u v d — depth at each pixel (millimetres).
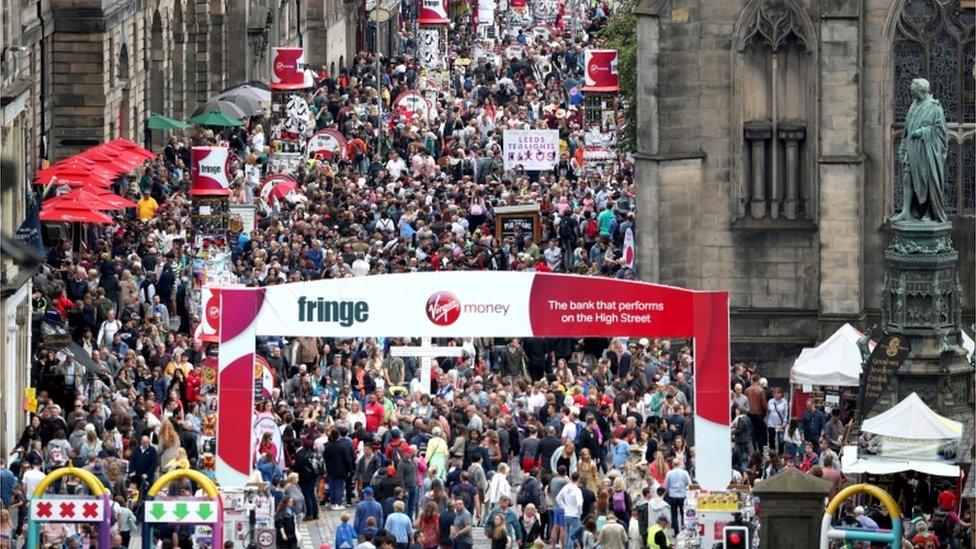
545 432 150750
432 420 151250
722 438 139750
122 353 167500
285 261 196625
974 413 136875
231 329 138250
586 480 144375
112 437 144500
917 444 142125
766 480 124312
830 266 186750
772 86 187125
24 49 188000
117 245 192625
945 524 135375
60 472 122375
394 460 147875
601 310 139875
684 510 141250
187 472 124062
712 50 187250
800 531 123875
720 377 139750
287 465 152875
